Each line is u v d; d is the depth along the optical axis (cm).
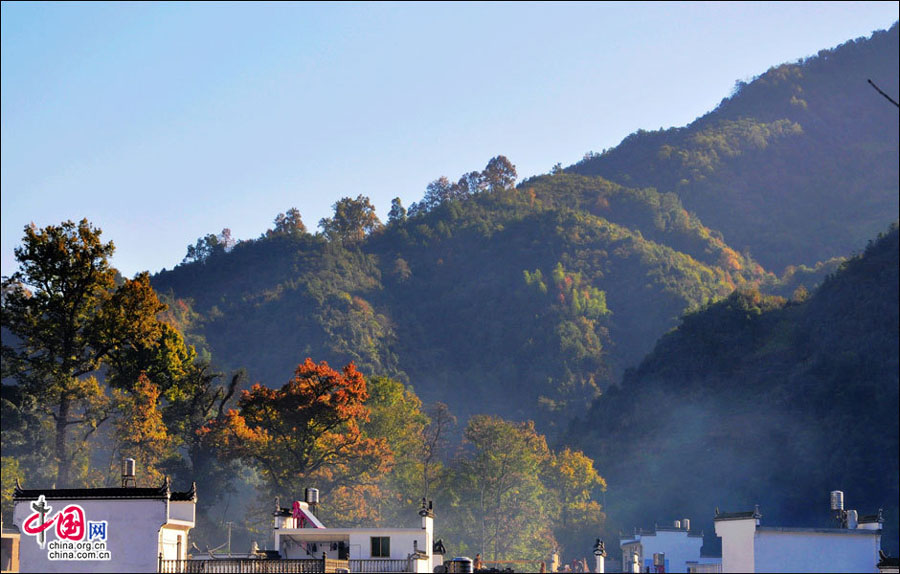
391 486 15462
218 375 14762
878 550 5884
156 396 13100
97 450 14775
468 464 16388
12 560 5384
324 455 13375
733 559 5991
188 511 5772
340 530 6625
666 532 9581
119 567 5378
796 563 5878
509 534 15912
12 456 11862
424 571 6406
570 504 18412
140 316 13350
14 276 12900
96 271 13138
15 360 12706
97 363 13438
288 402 13262
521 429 18962
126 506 5438
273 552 6625
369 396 16650
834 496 6581
